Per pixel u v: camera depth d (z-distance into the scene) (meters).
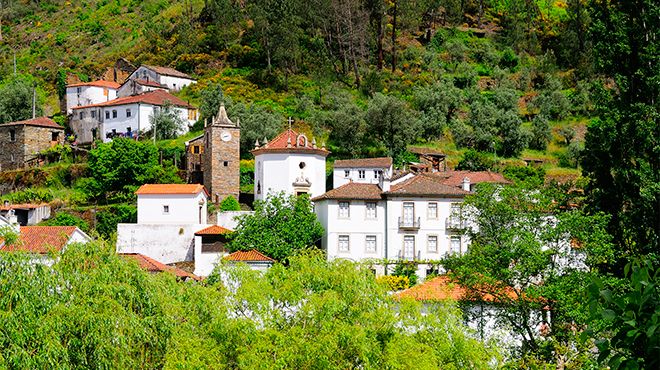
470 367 33.19
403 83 143.50
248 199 95.00
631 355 11.97
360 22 158.00
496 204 45.66
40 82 170.12
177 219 80.94
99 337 26.36
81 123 122.31
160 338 29.39
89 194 97.44
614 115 44.09
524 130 121.56
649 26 44.47
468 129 123.88
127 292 29.22
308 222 71.12
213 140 94.06
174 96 130.38
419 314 33.56
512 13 175.00
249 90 139.25
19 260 27.36
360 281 34.41
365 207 73.12
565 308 39.00
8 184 108.75
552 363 38.09
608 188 45.25
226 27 162.88
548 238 43.34
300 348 29.70
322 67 147.38
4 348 24.80
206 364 29.41
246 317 31.81
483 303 44.19
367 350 30.00
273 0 163.88
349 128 114.56
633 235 43.22
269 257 68.19
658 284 11.79
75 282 29.02
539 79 152.38
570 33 163.12
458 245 72.38
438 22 173.25
